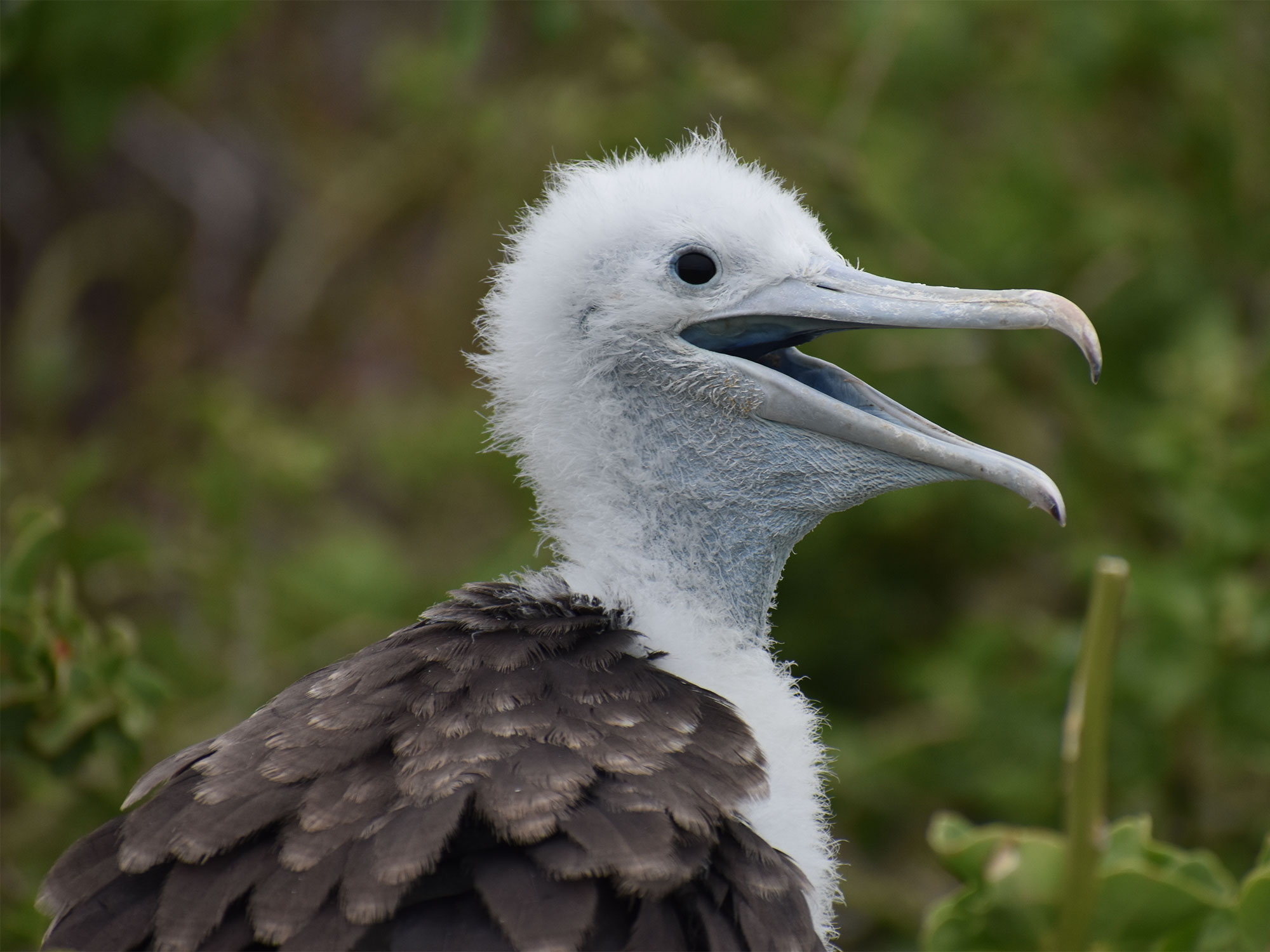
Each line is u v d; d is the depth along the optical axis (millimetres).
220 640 12656
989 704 11656
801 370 7586
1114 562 6562
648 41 12719
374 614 12875
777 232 7359
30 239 19250
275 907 5617
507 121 14977
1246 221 13312
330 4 19250
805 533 7559
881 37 13094
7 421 17094
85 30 12070
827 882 6723
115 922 5883
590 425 7426
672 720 6242
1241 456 10805
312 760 6059
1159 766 11078
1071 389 12898
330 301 18609
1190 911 6797
